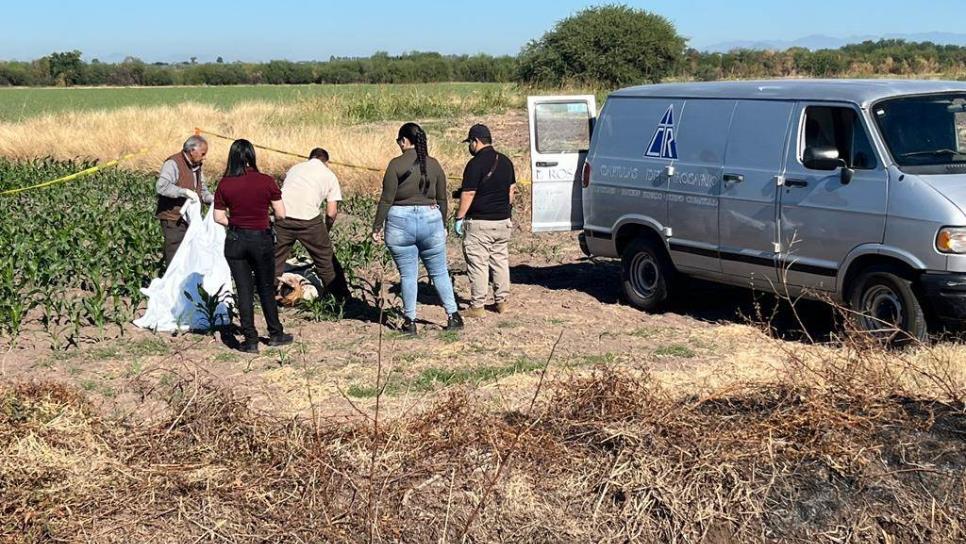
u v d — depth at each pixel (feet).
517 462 17.98
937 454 17.62
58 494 17.61
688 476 17.47
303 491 17.66
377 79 250.57
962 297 24.85
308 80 265.54
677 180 31.50
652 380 21.79
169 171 32.17
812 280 28.07
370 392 23.62
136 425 20.65
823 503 16.87
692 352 27.07
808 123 28.25
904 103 27.35
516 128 91.97
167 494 17.79
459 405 19.58
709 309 33.24
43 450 18.80
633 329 30.12
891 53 163.32
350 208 54.60
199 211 31.86
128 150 75.97
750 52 165.17
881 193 26.21
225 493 17.66
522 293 36.17
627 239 34.22
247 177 27.27
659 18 144.87
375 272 39.29
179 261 31.07
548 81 142.92
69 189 58.13
